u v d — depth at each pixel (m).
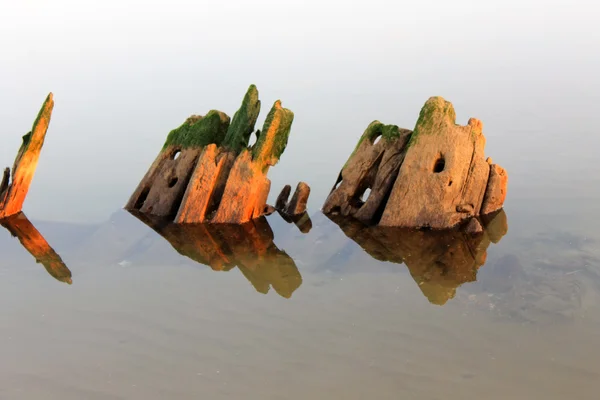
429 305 16.03
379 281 17.48
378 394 12.65
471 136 20.72
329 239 20.33
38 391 13.03
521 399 12.39
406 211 20.69
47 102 23.39
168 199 22.75
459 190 20.55
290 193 23.62
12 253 20.25
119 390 12.99
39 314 16.22
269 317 15.74
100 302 16.78
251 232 21.19
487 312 15.57
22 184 23.47
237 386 13.01
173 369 13.63
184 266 18.91
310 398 12.59
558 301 15.82
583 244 18.91
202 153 21.86
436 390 12.72
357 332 14.89
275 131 21.62
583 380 12.91
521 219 20.89
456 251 18.98
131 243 20.59
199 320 15.68
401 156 21.36
